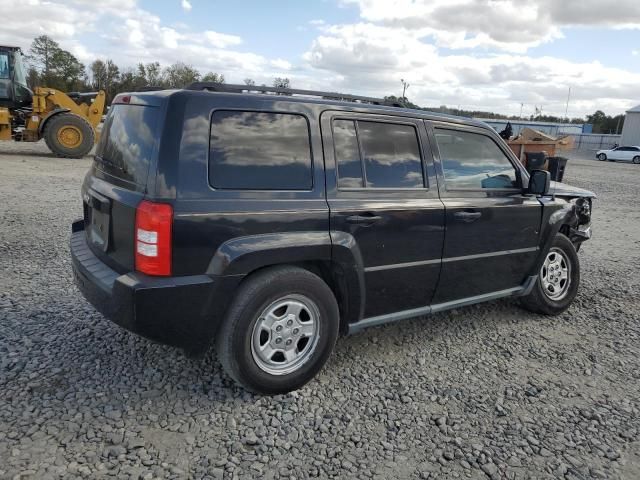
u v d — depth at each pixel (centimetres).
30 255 591
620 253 788
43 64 5684
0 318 417
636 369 398
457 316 494
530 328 472
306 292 328
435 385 358
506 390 356
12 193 966
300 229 321
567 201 512
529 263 463
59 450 266
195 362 366
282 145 322
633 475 274
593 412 333
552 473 273
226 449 277
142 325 285
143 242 285
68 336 394
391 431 302
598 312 522
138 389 328
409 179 377
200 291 293
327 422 307
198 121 296
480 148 427
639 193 1664
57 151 1545
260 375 320
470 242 411
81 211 844
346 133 350
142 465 260
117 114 353
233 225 299
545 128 6531
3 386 320
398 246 367
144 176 291
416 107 436
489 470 272
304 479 258
